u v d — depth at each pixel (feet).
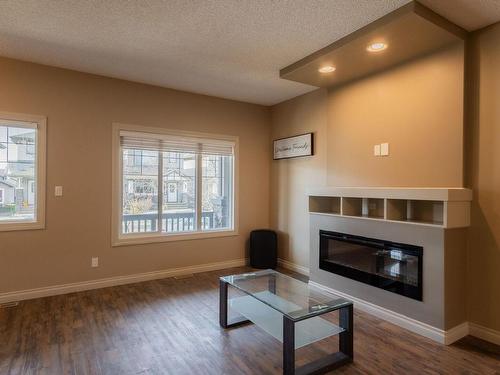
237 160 16.02
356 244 10.74
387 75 10.66
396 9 7.76
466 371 7.18
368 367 7.34
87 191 12.39
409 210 10.03
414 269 9.07
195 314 10.16
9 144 11.23
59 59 11.13
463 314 8.84
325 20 8.36
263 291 8.91
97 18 8.43
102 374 6.98
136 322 9.54
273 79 12.98
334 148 12.60
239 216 16.14
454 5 7.58
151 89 13.73
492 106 8.45
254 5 7.76
